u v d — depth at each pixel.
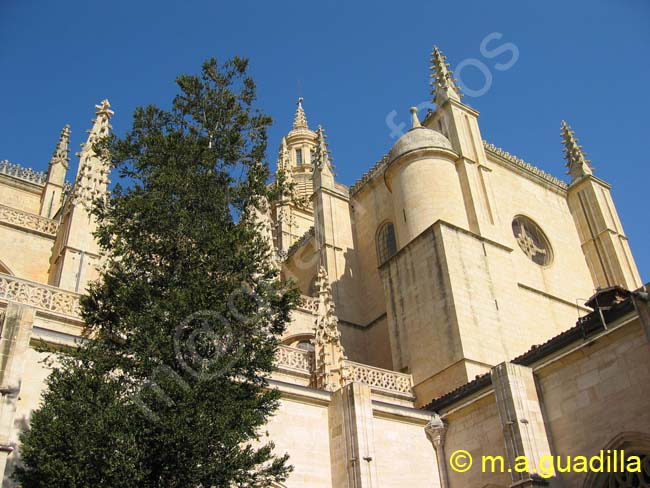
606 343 21.22
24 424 18.41
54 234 32.84
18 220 32.34
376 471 23.12
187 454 14.83
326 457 23.92
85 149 33.31
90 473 14.09
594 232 44.84
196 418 15.16
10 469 17.28
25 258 31.42
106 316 17.61
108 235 18.48
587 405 21.28
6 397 16.81
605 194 46.66
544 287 39.47
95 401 15.25
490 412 24.19
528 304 37.31
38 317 23.83
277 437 23.09
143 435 14.95
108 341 17.06
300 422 24.00
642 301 19.34
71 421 14.80
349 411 23.97
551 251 42.16
